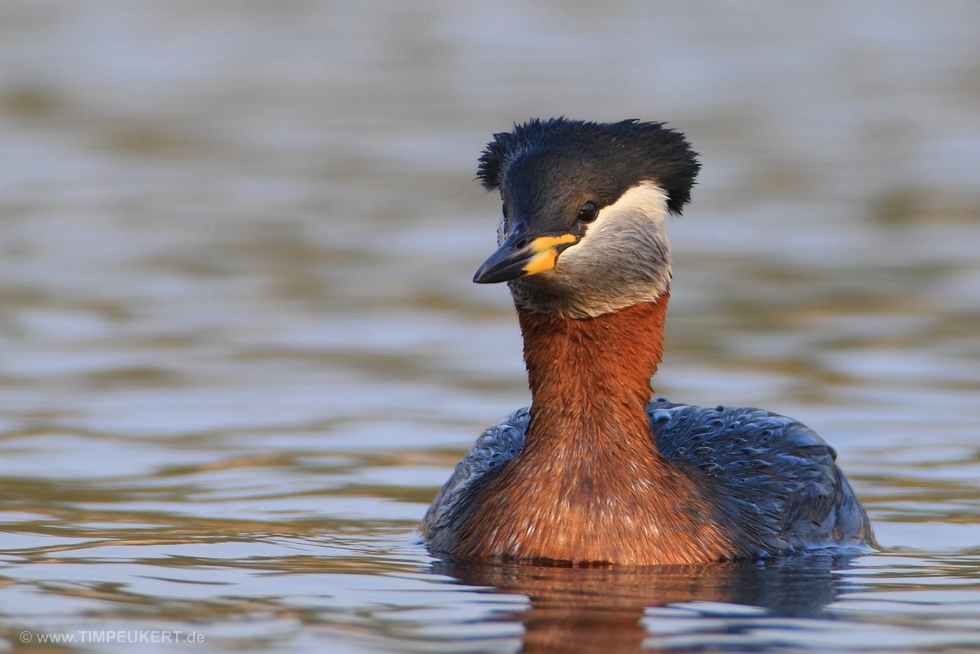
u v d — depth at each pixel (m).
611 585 9.56
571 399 10.50
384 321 18.94
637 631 8.48
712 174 28.30
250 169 29.11
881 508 12.13
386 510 12.03
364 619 8.70
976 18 46.59
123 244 23.06
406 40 43.22
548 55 40.91
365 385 16.16
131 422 14.73
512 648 8.13
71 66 39.00
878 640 8.30
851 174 28.25
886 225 24.22
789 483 11.15
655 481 10.41
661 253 10.68
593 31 44.47
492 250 22.78
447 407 15.38
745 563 10.28
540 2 48.81
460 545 10.53
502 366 16.95
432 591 9.38
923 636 8.38
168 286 20.58
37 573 9.77
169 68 39.19
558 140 10.62
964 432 14.38
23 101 35.09
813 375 16.41
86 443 13.99
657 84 37.03
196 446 13.95
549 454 10.46
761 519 10.73
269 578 9.70
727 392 15.79
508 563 10.22
